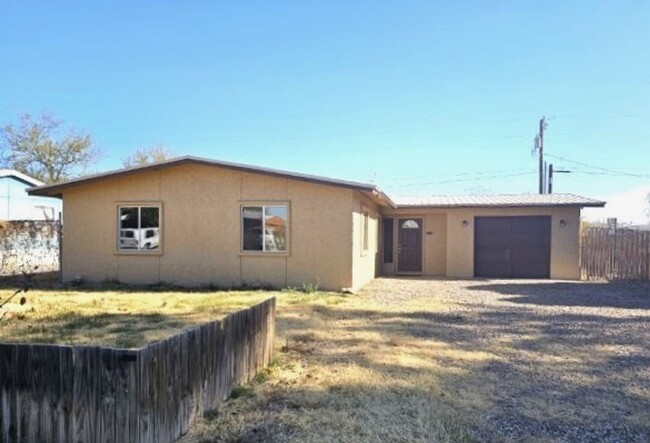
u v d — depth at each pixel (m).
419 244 18.58
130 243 13.82
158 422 3.36
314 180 12.46
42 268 18.12
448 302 10.91
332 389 4.75
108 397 3.16
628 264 16.28
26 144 32.50
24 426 3.25
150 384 3.27
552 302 10.99
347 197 12.71
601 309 10.00
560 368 5.61
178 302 10.30
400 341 6.88
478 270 17.59
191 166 13.46
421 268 18.53
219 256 13.34
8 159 32.19
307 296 11.34
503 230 17.44
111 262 13.88
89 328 7.39
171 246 13.58
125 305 9.83
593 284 14.98
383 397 4.53
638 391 4.83
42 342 6.41
